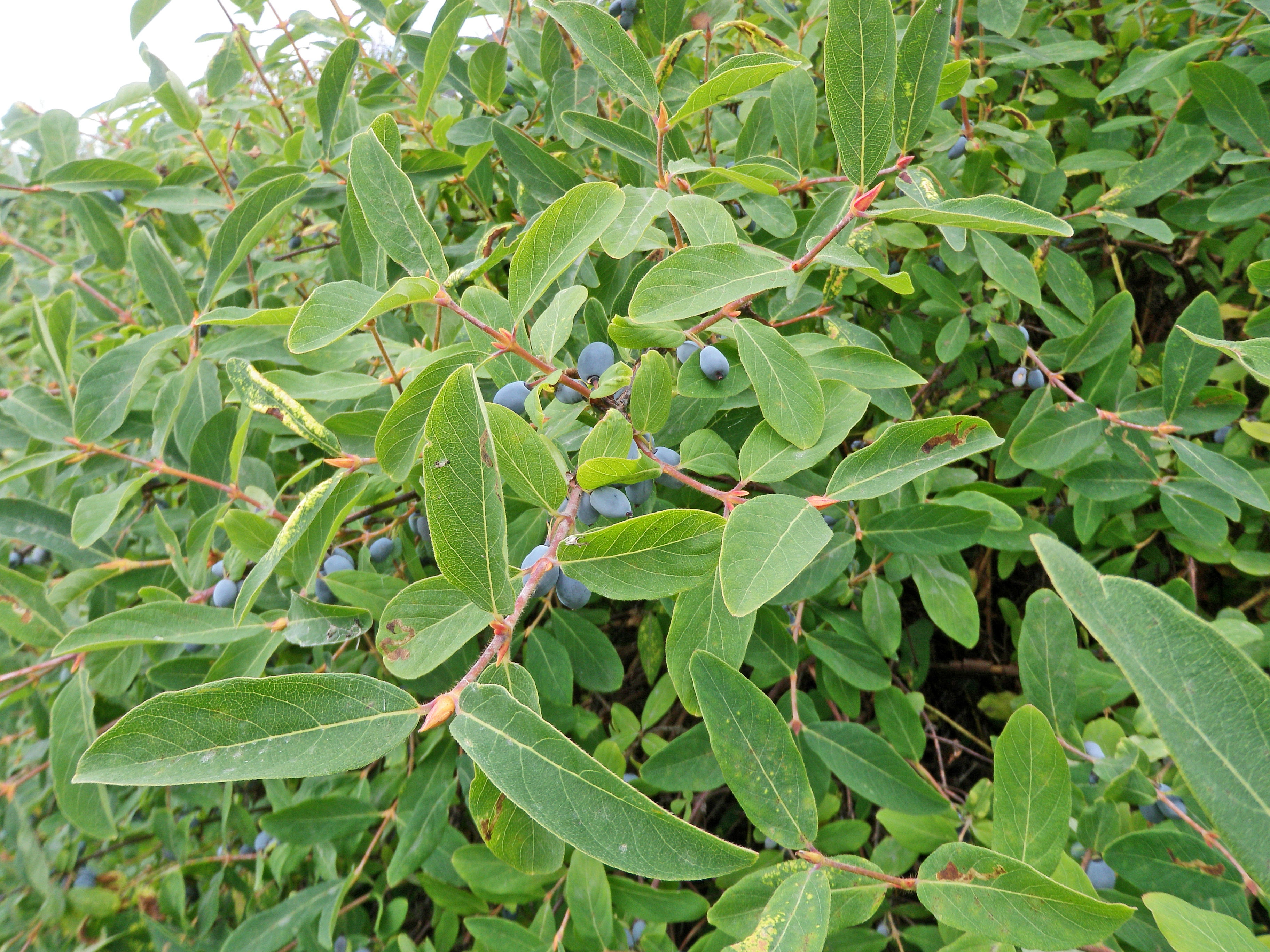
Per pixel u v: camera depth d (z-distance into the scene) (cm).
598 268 36
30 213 82
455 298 34
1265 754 17
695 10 39
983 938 23
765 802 23
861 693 44
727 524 22
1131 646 17
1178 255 48
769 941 21
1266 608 43
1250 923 24
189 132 47
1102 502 37
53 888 47
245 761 18
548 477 23
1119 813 29
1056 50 41
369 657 39
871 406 43
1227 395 32
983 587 48
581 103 38
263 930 37
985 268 36
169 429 35
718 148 41
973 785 50
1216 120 37
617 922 33
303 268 53
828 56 24
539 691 36
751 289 24
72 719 34
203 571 34
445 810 35
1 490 47
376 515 38
